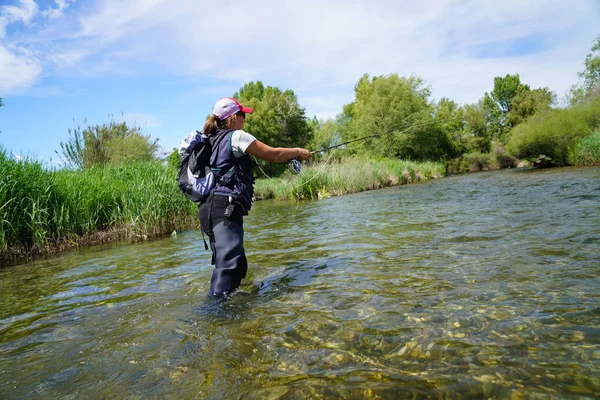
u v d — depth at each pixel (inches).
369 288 104.2
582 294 83.7
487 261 119.6
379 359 64.2
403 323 77.9
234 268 108.4
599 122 756.6
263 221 334.0
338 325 79.7
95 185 316.8
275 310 92.8
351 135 1817.2
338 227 240.7
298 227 264.1
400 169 880.3
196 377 63.5
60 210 271.4
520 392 51.6
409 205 334.0
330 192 661.3
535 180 474.0
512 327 70.9
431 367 60.0
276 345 72.9
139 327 89.6
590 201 222.8
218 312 94.3
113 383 64.0
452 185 565.9
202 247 214.5
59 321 100.9
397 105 1390.3
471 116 1833.2
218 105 122.3
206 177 112.4
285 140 1784.0
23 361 76.3
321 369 62.6
